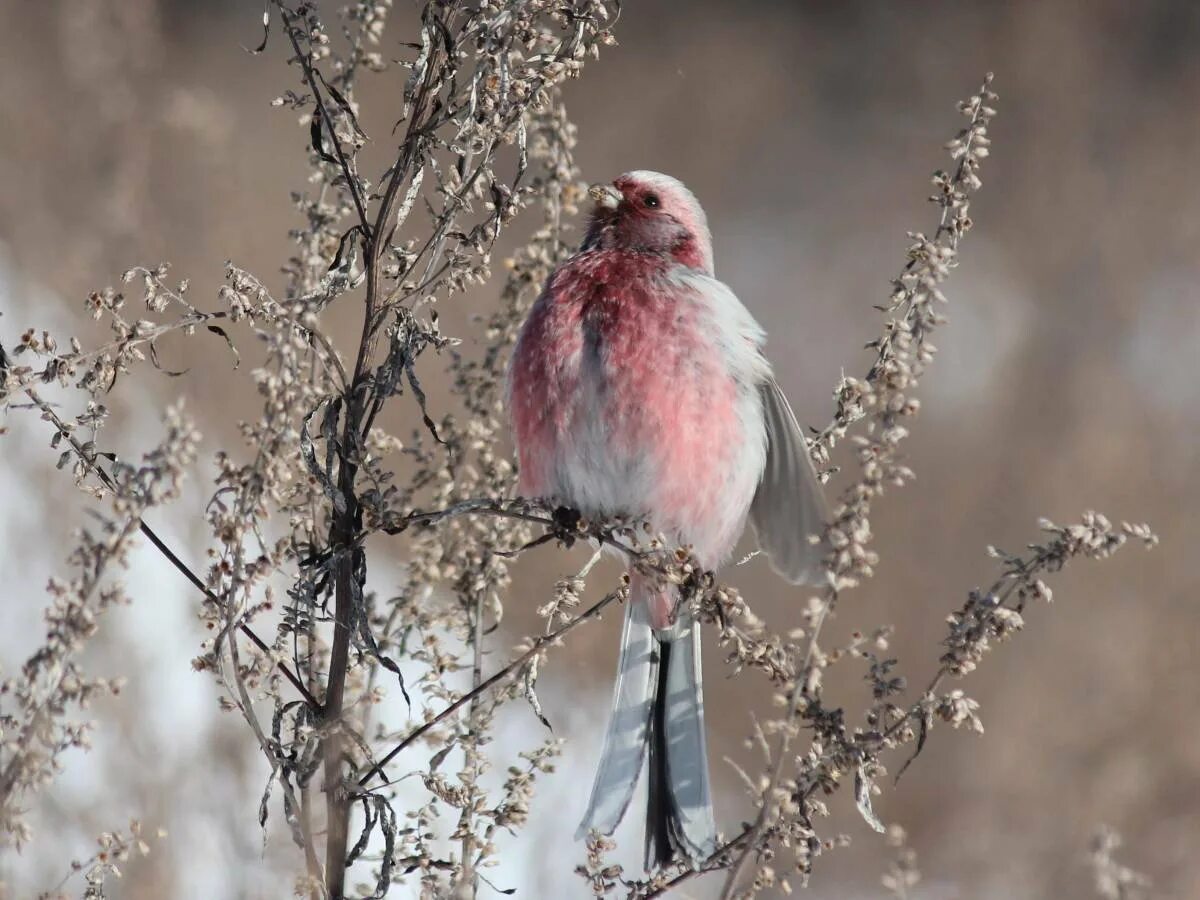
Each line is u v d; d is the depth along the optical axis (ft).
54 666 18.08
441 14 21.27
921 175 89.97
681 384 27.35
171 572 35.45
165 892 25.29
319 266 23.25
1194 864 39.83
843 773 20.44
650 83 95.40
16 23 59.62
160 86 57.26
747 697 46.75
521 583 40.34
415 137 21.06
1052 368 66.33
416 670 31.53
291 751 19.83
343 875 19.97
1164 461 59.06
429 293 21.43
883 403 19.61
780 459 28.25
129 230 44.96
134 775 27.17
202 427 39.27
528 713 35.60
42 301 43.73
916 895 38.27
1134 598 49.47
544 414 27.50
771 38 102.27
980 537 54.54
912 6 102.47
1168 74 92.63
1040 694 44.88
